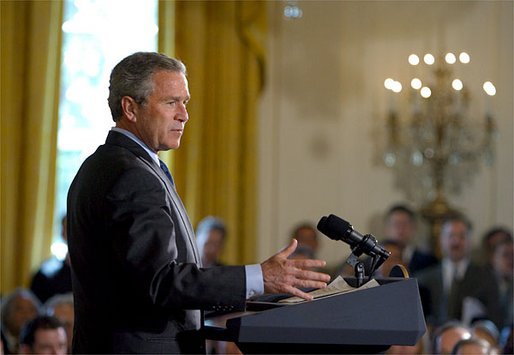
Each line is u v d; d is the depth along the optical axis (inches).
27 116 863.1
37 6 867.4
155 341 303.1
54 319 518.3
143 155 314.7
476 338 513.3
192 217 891.4
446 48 929.5
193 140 893.2
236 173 908.0
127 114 317.1
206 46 903.1
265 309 302.2
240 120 911.0
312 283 291.4
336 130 934.4
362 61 934.4
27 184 861.2
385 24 934.4
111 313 305.1
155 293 289.9
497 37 929.5
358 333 285.9
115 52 917.8
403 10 934.4
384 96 932.0
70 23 913.5
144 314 303.9
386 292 288.5
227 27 906.1
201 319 320.2
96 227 303.9
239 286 290.0
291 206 930.1
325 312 284.2
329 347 293.9
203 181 901.2
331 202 931.3
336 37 935.0
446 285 803.4
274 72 933.2
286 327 282.4
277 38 933.8
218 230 800.3
